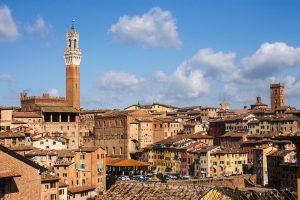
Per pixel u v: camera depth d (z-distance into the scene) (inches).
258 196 1302.9
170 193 1385.3
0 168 2113.7
